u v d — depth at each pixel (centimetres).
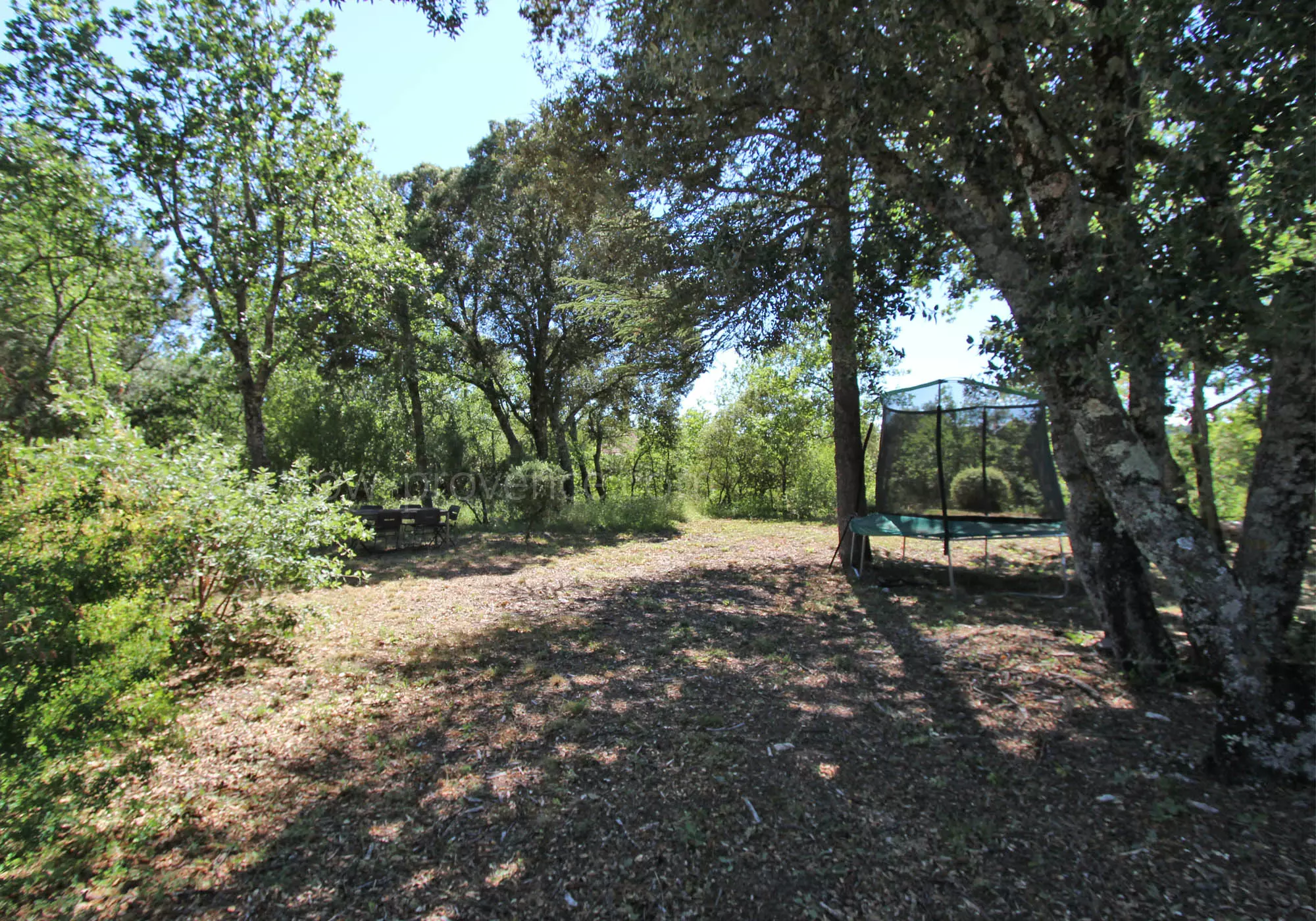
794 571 927
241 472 550
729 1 429
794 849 263
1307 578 745
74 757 304
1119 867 246
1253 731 294
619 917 228
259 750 360
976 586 779
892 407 878
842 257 591
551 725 387
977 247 372
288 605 568
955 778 319
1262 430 338
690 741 362
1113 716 381
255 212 1103
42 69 911
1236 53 263
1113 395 313
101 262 1158
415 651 538
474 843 273
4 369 1091
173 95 987
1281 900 222
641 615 671
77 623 358
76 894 245
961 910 227
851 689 445
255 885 248
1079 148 427
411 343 1683
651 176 602
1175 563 303
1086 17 341
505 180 1689
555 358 1969
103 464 457
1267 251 276
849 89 418
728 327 728
